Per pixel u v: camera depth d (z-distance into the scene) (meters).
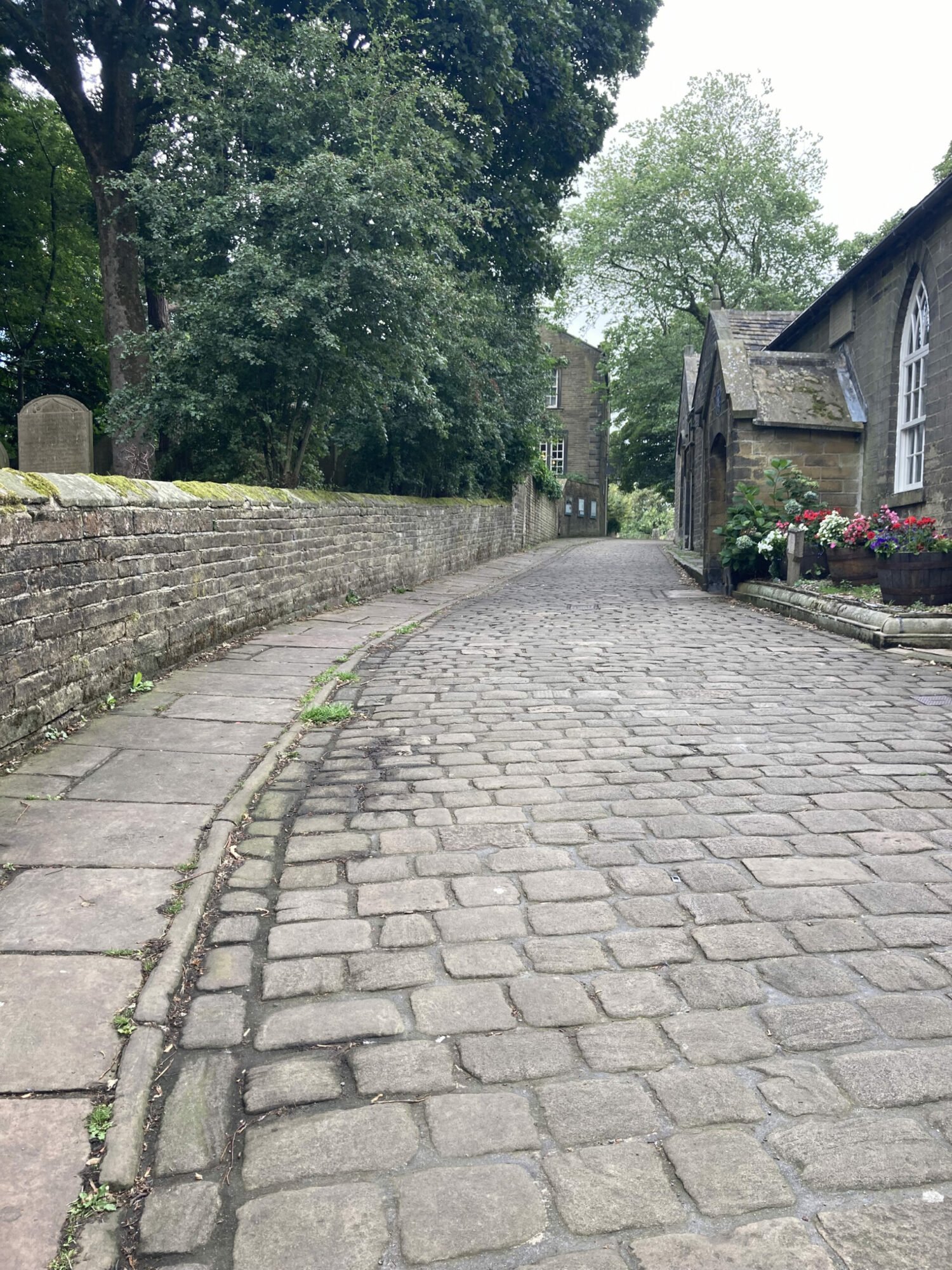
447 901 3.39
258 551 9.37
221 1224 1.92
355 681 7.40
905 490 13.18
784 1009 2.68
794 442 14.66
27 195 19.45
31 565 4.92
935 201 11.24
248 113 11.58
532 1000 2.73
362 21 13.58
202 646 7.89
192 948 3.05
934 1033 2.56
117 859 3.66
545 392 22.03
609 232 38.12
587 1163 2.07
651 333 39.81
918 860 3.74
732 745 5.49
